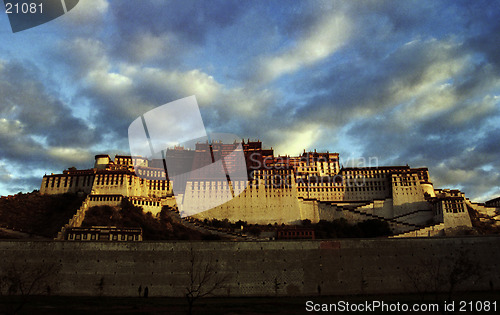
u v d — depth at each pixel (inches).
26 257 4498.0
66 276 4458.7
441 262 4692.4
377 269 4658.0
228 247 4685.0
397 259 4707.2
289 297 4416.8
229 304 3946.9
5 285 4318.4
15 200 7362.2
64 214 6993.1
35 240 4574.3
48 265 4475.9
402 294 4478.3
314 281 4579.2
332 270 4633.4
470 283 4606.3
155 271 4547.2
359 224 7677.2
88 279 4471.0
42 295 4276.6
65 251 4554.6
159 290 4471.0
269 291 4517.7
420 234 7101.4
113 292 4441.4
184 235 6633.9
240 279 4559.5
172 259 4601.4
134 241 4653.1
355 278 4606.3
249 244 4709.6
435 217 7672.2
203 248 4667.8
